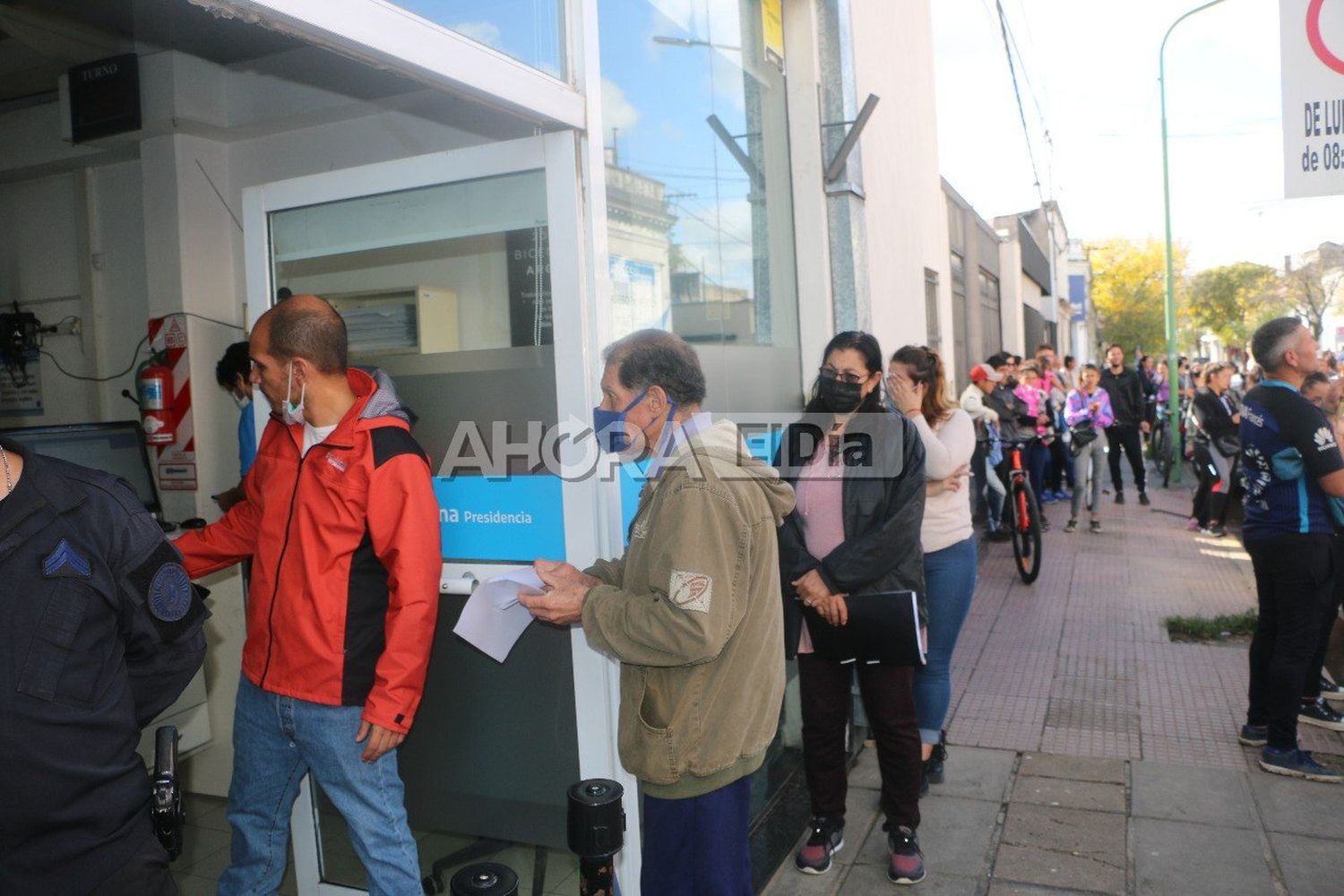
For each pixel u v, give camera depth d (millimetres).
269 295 2846
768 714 2002
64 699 1428
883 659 2732
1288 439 3471
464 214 2559
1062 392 10914
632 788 2455
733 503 1874
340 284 2750
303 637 2176
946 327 7191
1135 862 3020
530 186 2479
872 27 4949
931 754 3586
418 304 2637
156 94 3789
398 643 2119
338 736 2180
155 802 1605
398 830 2248
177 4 3307
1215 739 3980
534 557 2498
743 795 2016
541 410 2484
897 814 2945
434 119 3420
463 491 2574
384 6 1731
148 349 4242
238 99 3889
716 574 1816
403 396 2637
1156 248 51250
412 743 2717
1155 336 51344
